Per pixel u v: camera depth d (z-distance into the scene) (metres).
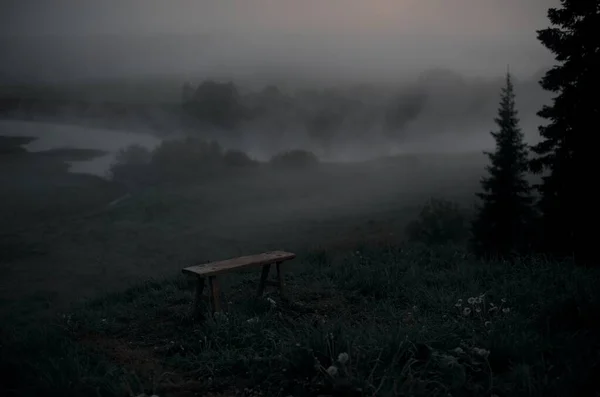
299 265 10.02
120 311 7.27
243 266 6.27
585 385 3.54
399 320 5.68
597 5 17.66
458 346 4.56
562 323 4.84
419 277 8.02
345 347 4.34
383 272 8.26
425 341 4.55
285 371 4.22
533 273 7.20
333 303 6.86
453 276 7.96
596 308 4.76
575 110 17.69
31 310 10.80
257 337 5.23
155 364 5.01
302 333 5.06
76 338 5.96
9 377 4.30
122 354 5.34
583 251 15.57
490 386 3.68
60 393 3.97
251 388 4.26
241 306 6.57
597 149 17.06
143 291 9.09
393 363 4.02
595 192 16.92
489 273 7.91
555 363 4.00
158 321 6.44
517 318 5.20
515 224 36.38
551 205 18.02
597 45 17.53
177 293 7.98
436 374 4.04
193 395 4.19
